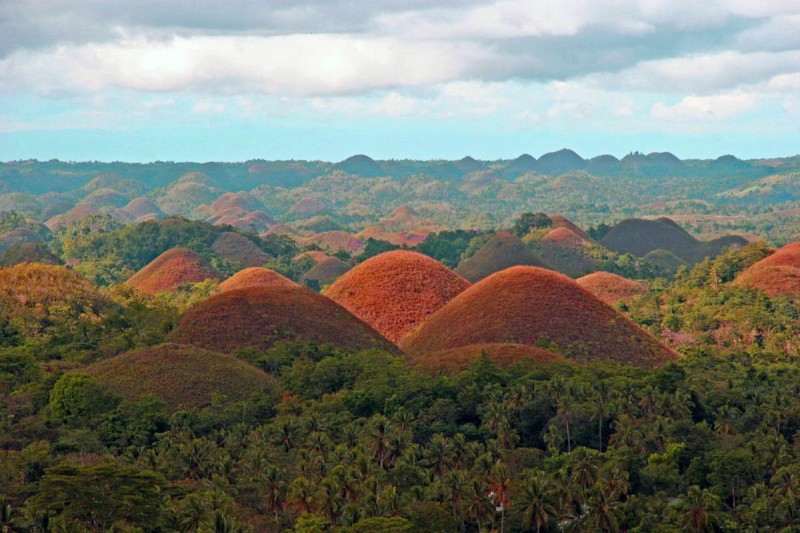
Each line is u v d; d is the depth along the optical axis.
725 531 144.25
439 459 161.50
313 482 146.88
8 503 134.38
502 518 142.00
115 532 132.38
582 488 148.25
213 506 136.88
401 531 127.12
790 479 154.50
